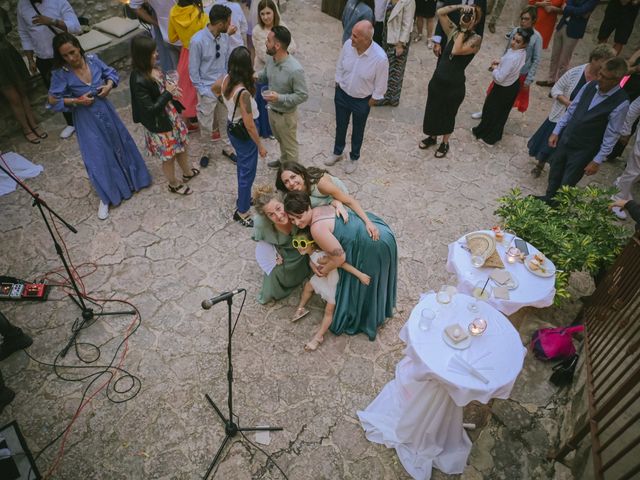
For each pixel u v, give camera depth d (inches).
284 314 154.0
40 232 175.8
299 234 130.7
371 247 130.0
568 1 251.1
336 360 141.8
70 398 129.6
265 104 215.5
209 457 119.0
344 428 125.9
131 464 117.1
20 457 116.0
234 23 206.4
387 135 237.5
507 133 245.0
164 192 196.5
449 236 185.0
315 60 288.5
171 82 166.7
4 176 194.4
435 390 106.4
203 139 226.1
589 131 167.6
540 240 148.9
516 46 203.6
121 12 268.1
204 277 163.6
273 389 133.6
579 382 129.5
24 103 208.8
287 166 132.5
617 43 283.0
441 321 112.7
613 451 107.1
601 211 157.5
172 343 143.7
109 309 151.9
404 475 116.9
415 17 304.8
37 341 142.5
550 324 156.5
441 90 202.2
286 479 115.5
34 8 189.9
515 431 126.3
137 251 171.2
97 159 173.8
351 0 222.1
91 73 163.9
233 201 194.5
